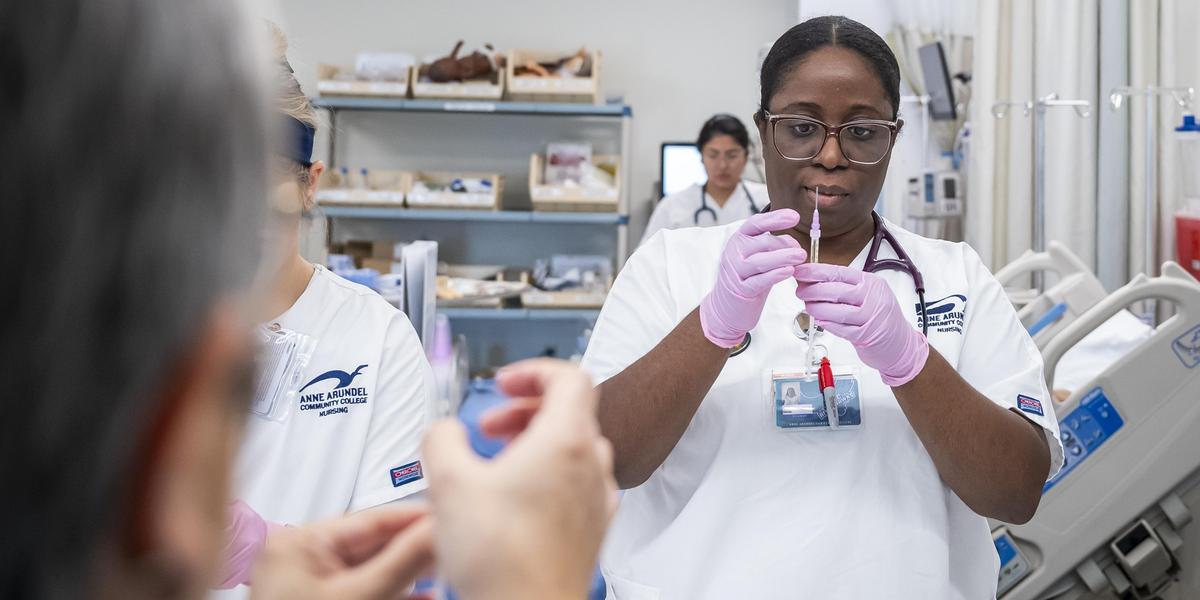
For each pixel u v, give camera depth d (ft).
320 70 15.80
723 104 17.51
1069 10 11.12
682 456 4.09
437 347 8.32
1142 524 6.75
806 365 4.09
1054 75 11.25
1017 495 3.73
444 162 17.46
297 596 1.30
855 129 4.07
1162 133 10.90
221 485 0.81
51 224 0.66
